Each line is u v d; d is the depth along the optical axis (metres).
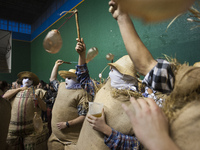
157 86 0.43
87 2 6.41
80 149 0.97
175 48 3.02
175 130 0.25
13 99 2.11
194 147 0.22
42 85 5.75
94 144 0.87
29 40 13.30
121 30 0.45
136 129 0.26
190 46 2.73
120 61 1.00
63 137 1.70
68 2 7.84
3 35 8.02
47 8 10.51
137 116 0.26
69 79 1.86
